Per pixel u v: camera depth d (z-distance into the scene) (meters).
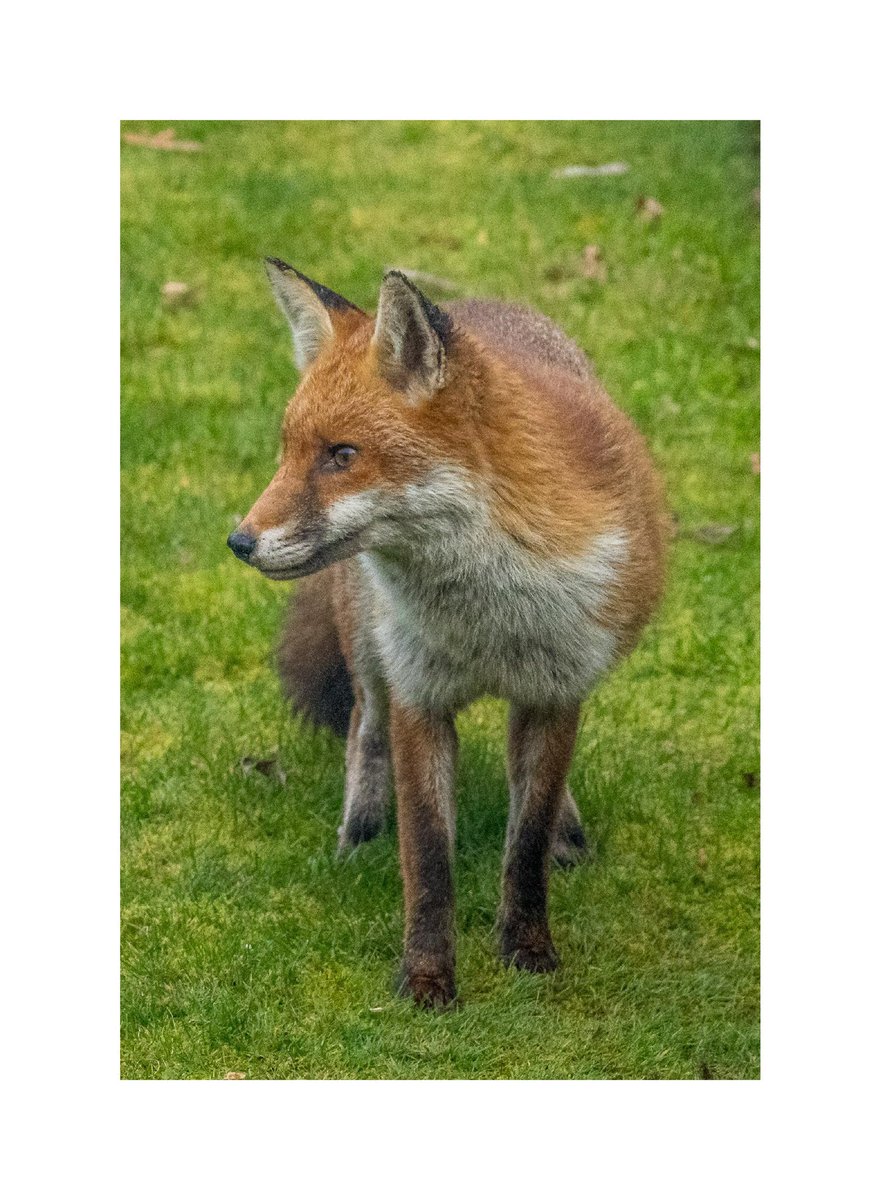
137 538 14.47
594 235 18.73
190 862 10.86
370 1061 9.07
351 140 21.06
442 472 8.38
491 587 8.73
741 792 11.75
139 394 16.23
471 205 19.52
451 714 9.49
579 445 9.12
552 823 9.56
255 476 15.31
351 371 8.36
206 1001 9.50
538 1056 9.11
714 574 14.04
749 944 10.15
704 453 15.52
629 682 13.01
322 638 11.59
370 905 10.37
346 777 11.38
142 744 12.31
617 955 9.94
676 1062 9.12
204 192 19.61
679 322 17.33
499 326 10.77
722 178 19.81
